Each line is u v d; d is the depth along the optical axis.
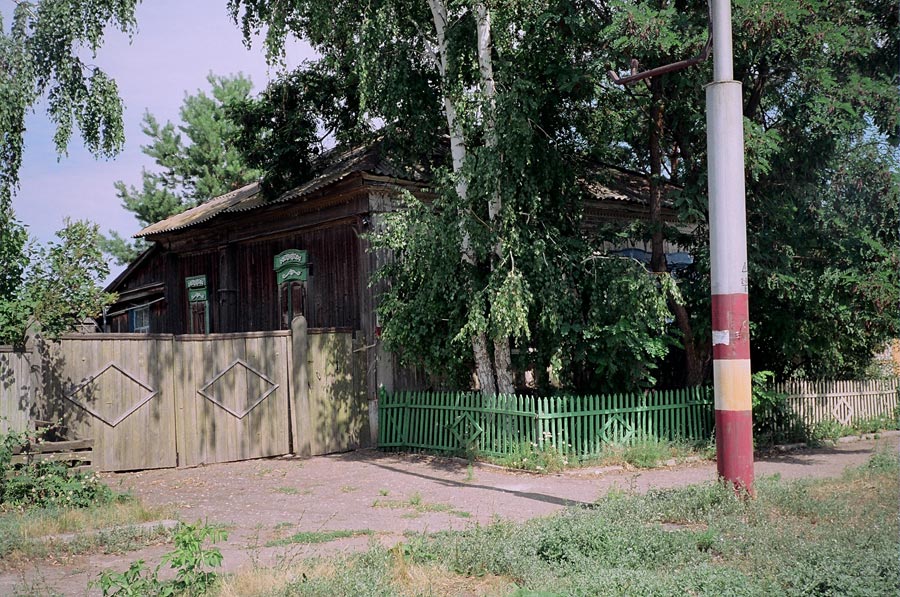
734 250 8.57
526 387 15.45
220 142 41.69
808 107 12.96
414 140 15.37
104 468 12.86
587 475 12.35
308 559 6.95
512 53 13.65
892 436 16.44
